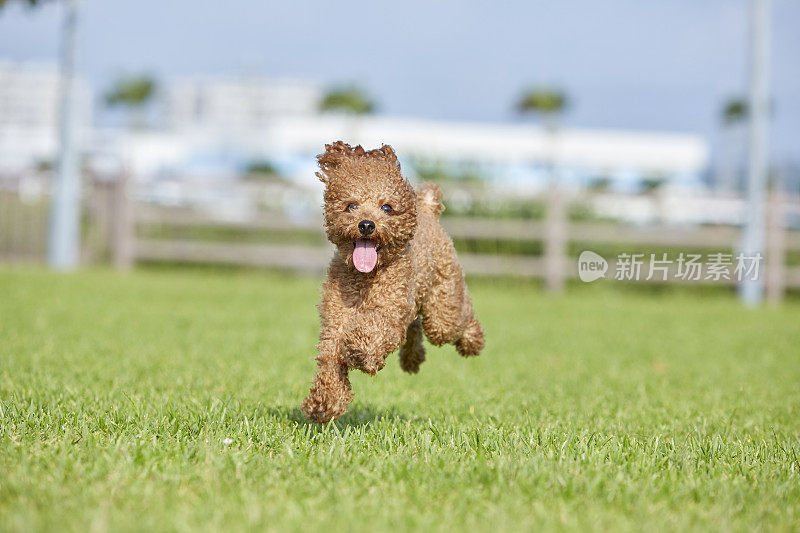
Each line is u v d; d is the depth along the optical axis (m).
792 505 5.11
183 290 21.02
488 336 15.28
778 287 27.23
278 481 5.20
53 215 26.38
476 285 27.16
